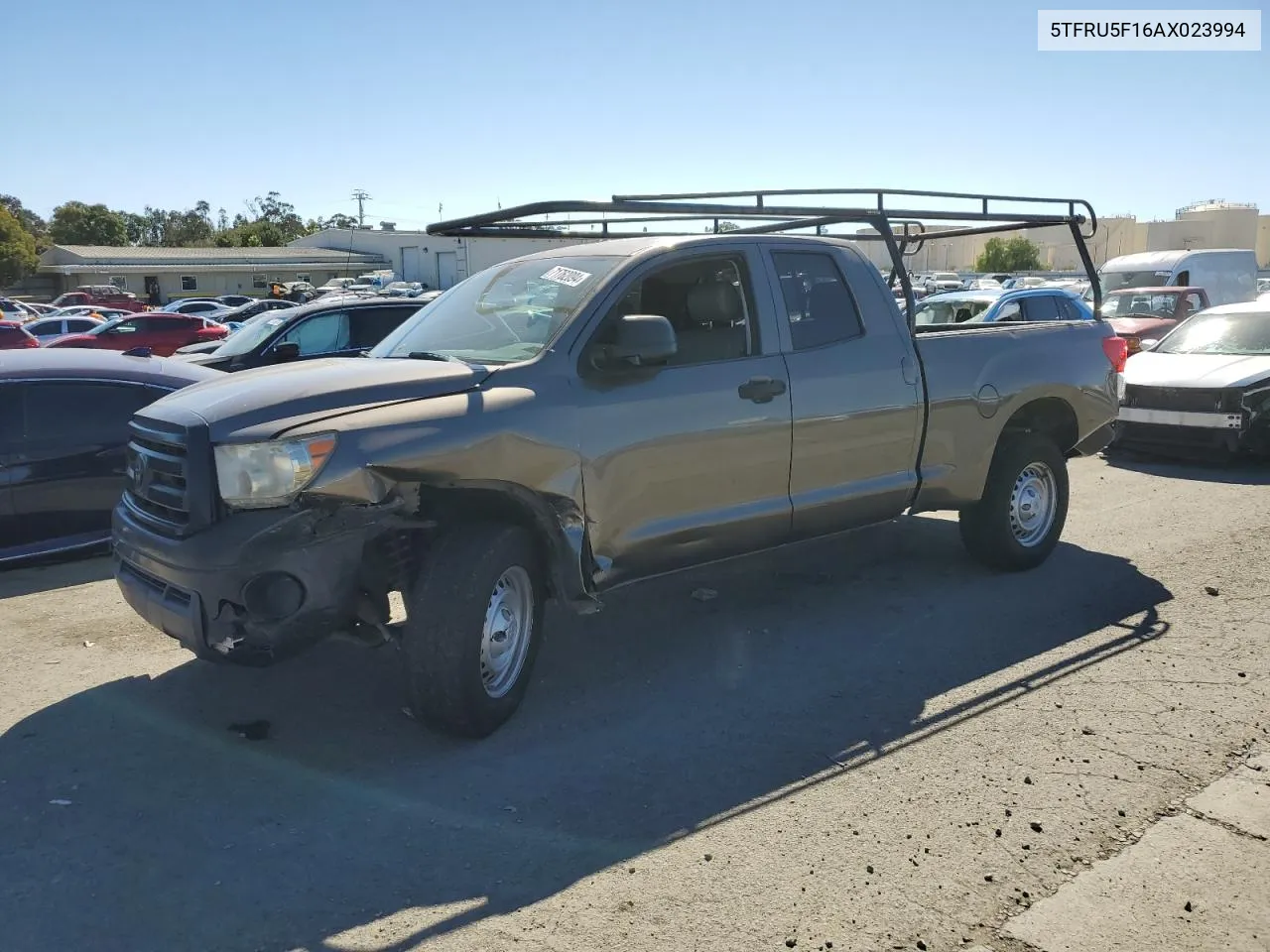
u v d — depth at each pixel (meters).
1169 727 4.50
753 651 5.48
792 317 5.49
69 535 7.11
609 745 4.39
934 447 6.10
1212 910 3.24
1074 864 3.49
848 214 5.87
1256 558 7.09
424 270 77.25
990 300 14.34
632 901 3.29
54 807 3.87
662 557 4.98
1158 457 11.48
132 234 130.88
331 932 3.14
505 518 4.60
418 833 3.70
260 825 3.75
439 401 4.24
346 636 4.20
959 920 3.19
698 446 4.97
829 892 3.34
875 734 4.47
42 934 3.12
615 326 4.79
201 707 4.79
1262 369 10.38
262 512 3.92
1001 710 4.69
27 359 7.12
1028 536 6.81
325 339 11.67
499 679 4.52
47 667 5.29
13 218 63.59
